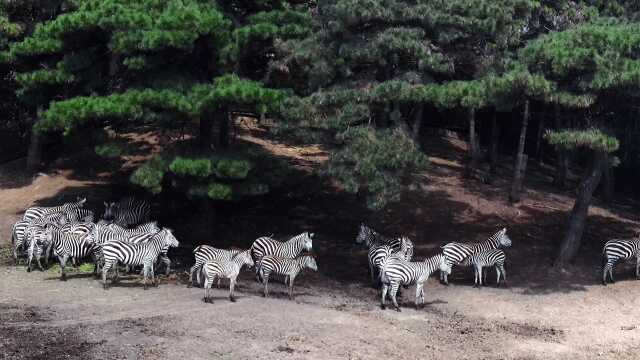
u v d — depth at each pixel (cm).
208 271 1723
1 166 3284
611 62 1886
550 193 3206
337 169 2028
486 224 2709
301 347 1422
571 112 2162
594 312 1928
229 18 2242
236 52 2088
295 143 3484
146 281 1869
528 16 2325
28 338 1330
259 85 2095
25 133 3553
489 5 2022
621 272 2333
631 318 1889
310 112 2028
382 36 1989
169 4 2084
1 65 2788
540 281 2211
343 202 2864
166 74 2088
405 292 2058
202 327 1486
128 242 1853
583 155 3934
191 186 2075
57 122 1984
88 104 1956
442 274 2195
